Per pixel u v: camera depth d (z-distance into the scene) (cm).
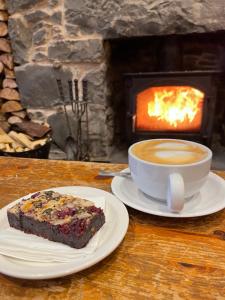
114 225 23
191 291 18
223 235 24
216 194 28
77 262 19
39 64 92
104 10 82
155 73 87
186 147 29
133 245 23
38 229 22
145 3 80
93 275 20
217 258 21
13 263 20
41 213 23
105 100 93
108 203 27
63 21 86
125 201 27
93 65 89
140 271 20
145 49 108
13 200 30
